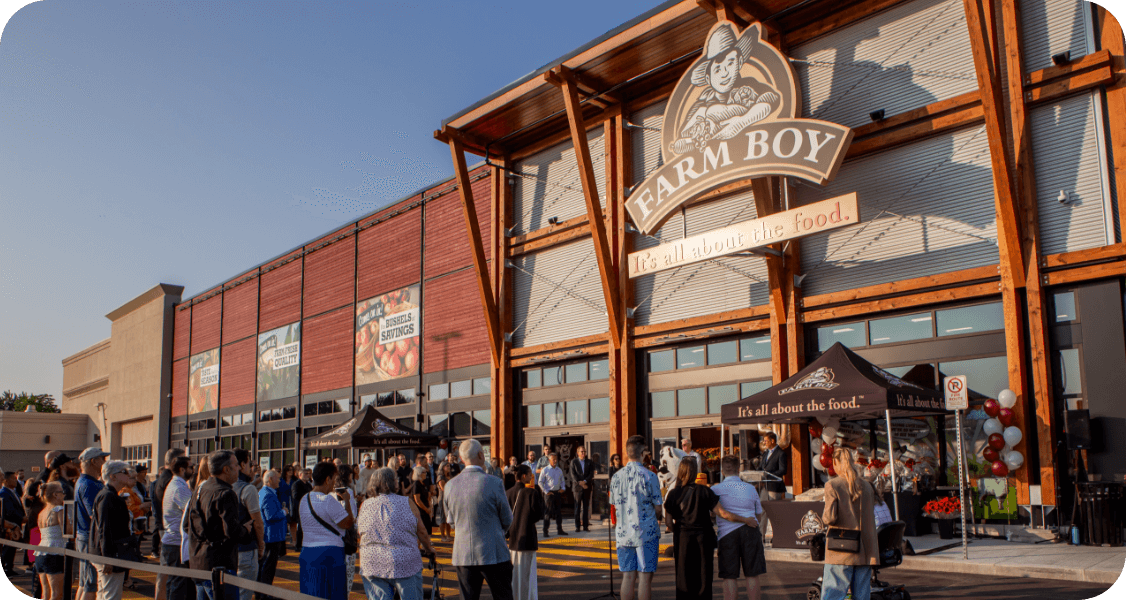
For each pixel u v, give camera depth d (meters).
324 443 20.62
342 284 32.12
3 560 11.42
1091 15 13.80
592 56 19.20
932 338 15.14
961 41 15.32
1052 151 14.09
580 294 22.05
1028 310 13.81
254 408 37.31
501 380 23.50
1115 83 13.47
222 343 40.97
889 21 16.36
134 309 51.66
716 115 17.14
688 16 17.62
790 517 12.55
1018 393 13.59
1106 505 11.57
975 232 14.87
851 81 16.77
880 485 13.17
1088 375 13.20
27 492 11.95
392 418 28.31
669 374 19.78
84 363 62.09
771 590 9.70
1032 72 14.26
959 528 13.82
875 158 16.36
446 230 27.06
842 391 12.39
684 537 7.78
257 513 8.02
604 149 21.61
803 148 15.72
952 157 15.30
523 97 21.03
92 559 7.09
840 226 15.15
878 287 15.80
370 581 6.42
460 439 25.38
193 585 7.76
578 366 22.06
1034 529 12.76
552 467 17.14
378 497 6.51
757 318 17.83
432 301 27.22
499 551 6.96
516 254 23.97
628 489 8.23
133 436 51.22
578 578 11.14
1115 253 13.00
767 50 16.42
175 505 8.48
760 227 16.31
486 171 25.50
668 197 18.02
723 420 13.88
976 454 14.36
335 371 31.92
